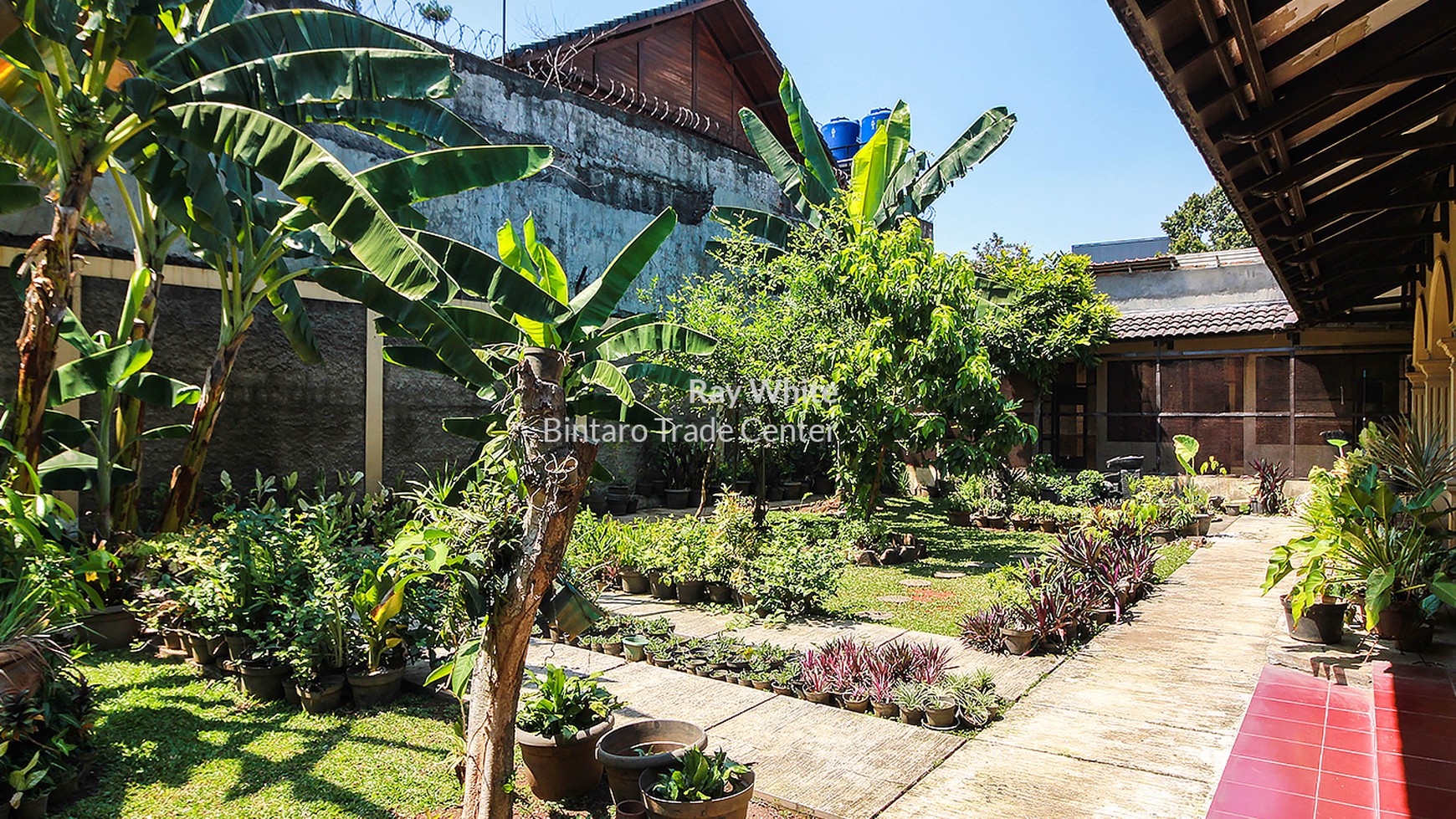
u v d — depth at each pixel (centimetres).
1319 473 872
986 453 1020
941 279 973
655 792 337
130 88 534
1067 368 1719
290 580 550
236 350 739
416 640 534
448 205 1173
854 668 532
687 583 795
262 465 1009
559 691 408
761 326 1041
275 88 575
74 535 737
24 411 565
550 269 477
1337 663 559
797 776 409
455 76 655
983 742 454
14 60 522
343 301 1088
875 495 1110
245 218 720
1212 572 928
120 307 902
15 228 834
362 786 404
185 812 378
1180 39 347
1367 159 543
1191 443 1515
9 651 392
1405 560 580
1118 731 466
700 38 1866
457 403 1212
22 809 367
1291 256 796
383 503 1020
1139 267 1752
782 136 2081
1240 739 452
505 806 326
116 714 491
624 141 1445
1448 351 705
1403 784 383
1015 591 703
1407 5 358
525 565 315
